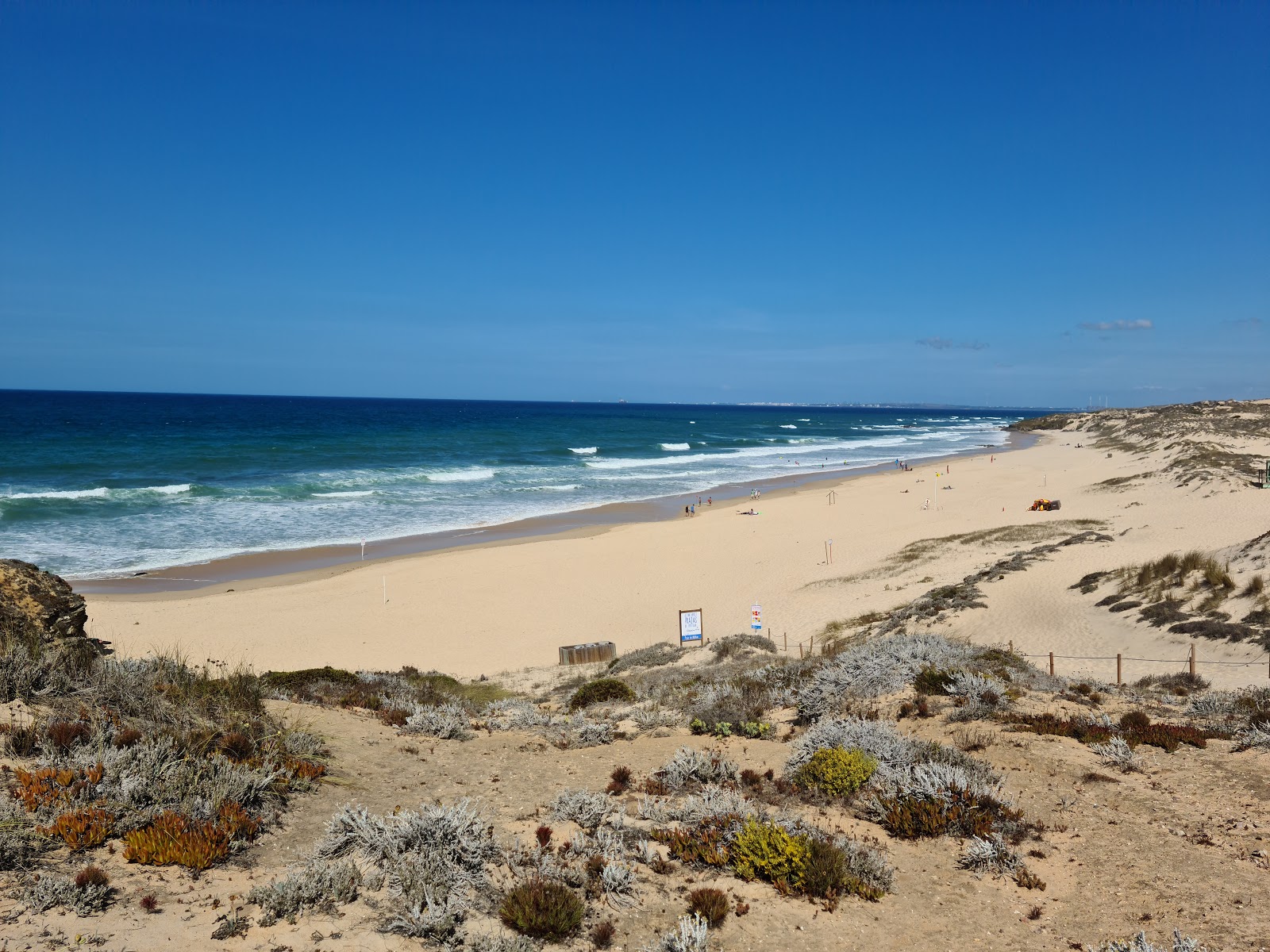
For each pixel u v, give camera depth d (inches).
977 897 245.4
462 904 220.7
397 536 1609.3
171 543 1467.8
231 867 236.2
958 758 345.1
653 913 232.1
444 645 956.0
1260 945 213.0
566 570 1314.0
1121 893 244.7
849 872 254.2
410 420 5777.6
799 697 495.5
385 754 369.4
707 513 1920.5
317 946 199.6
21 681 311.7
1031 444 4375.0
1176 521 1284.4
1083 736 380.8
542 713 543.2
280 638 958.4
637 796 326.6
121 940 189.5
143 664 399.9
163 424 4239.7
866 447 4367.6
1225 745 369.7
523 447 3759.8
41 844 223.3
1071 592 932.0
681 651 857.5
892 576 1168.8
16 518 1608.0
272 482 2239.2
